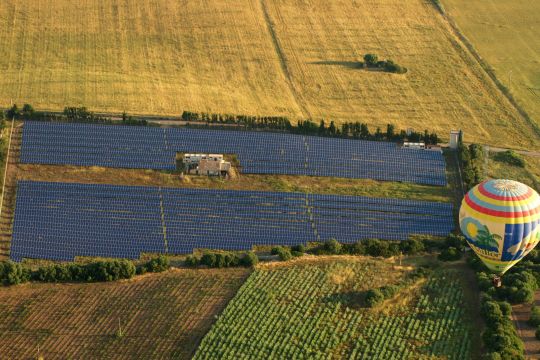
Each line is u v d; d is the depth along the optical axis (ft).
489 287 583.58
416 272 602.85
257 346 530.27
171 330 542.16
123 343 533.96
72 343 535.19
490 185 563.07
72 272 585.22
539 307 575.38
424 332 551.18
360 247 624.59
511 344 531.91
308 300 569.23
